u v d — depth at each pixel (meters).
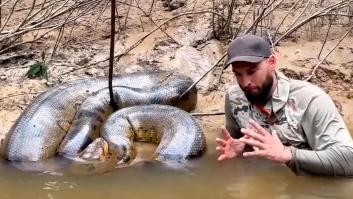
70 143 3.43
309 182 2.77
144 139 3.58
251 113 2.97
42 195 2.84
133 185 2.92
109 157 3.31
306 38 4.53
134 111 3.63
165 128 3.50
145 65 4.27
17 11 4.79
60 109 3.65
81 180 3.00
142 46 4.48
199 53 4.37
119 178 3.01
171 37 4.47
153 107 3.66
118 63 4.29
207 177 2.98
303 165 2.71
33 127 3.46
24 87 4.03
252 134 2.58
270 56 2.78
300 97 2.82
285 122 2.85
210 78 4.18
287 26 4.66
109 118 3.59
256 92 2.81
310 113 2.78
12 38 4.45
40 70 4.12
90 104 3.70
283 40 4.48
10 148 3.34
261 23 4.45
